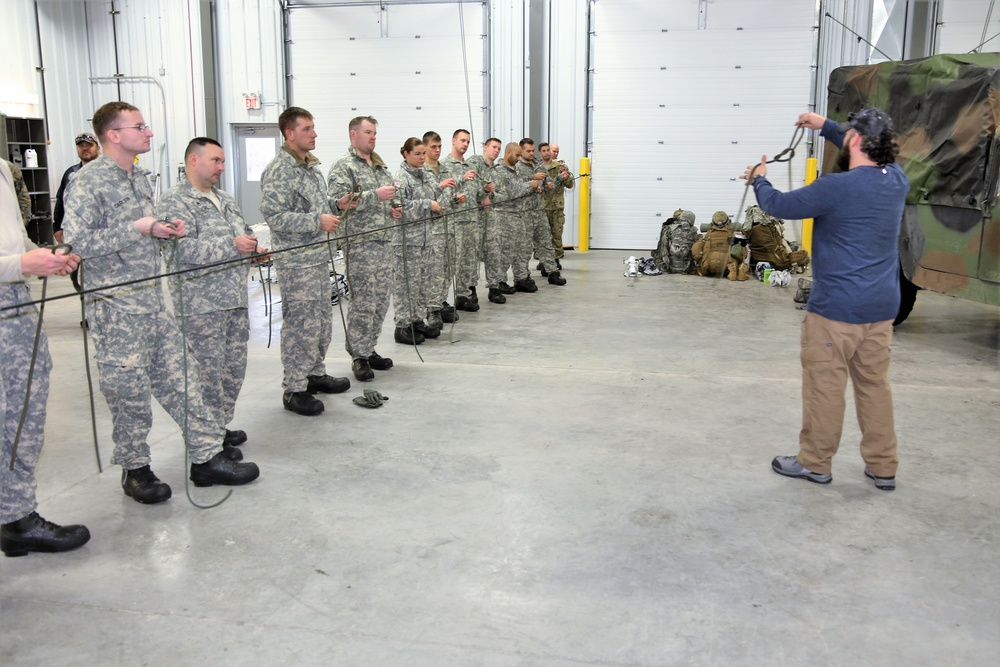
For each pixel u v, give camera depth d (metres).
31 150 12.47
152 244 3.38
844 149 3.69
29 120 12.73
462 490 3.72
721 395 5.25
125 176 3.32
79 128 14.21
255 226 9.99
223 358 4.00
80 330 7.51
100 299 3.28
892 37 12.34
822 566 3.02
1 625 2.62
